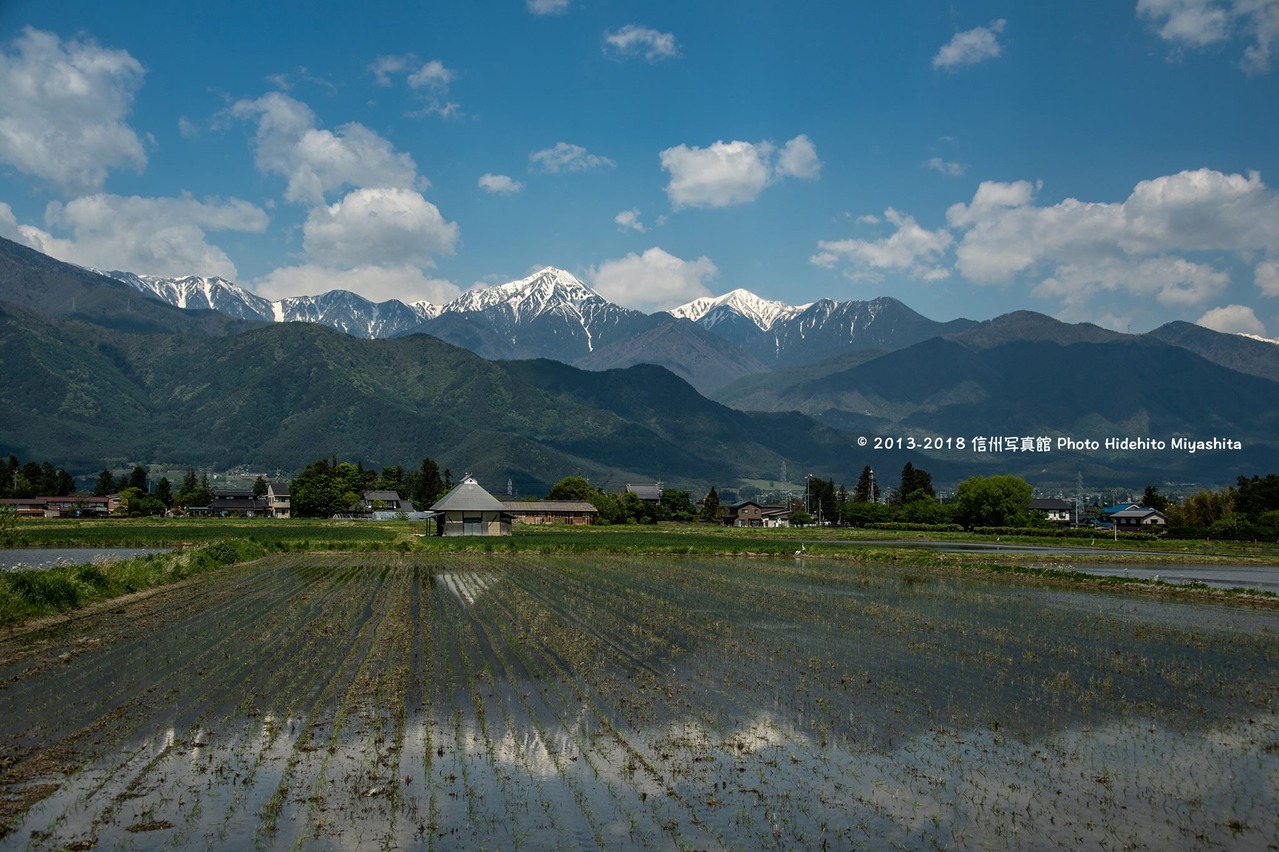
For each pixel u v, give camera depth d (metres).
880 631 34.97
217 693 22.69
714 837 14.34
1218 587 59.22
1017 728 20.91
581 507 177.75
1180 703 23.89
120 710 20.98
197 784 16.16
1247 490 145.12
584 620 36.47
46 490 191.50
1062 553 92.31
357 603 41.03
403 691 23.02
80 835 13.91
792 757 18.34
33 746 18.20
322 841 13.84
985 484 155.50
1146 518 167.00
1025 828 14.96
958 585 55.81
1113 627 37.88
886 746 19.22
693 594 47.34
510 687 23.66
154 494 197.25
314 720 20.22
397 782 16.41
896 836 14.54
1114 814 15.68
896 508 178.75
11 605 33.62
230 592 45.91
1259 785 17.31
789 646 31.14
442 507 104.12
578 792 16.11
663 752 18.45
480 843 13.90
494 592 46.47
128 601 41.69
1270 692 25.61
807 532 139.25
